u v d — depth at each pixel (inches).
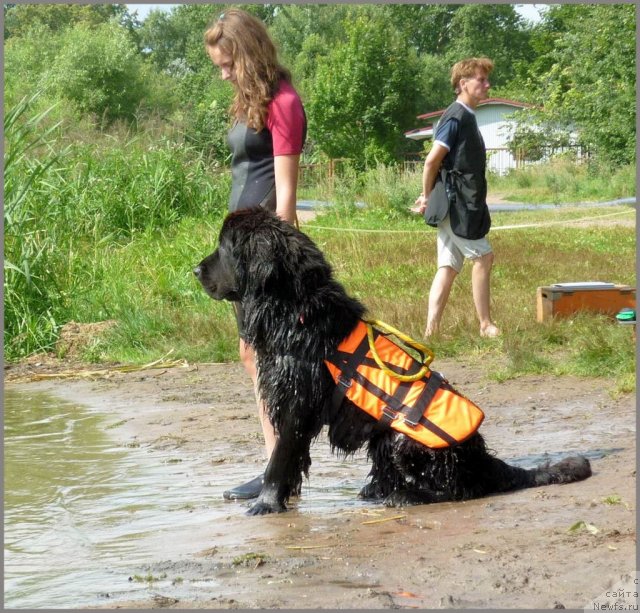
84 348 412.5
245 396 313.9
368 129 1972.2
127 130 848.9
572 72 1459.2
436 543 150.4
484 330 365.1
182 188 677.9
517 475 187.3
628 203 1084.5
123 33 1779.0
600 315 366.6
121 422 280.1
